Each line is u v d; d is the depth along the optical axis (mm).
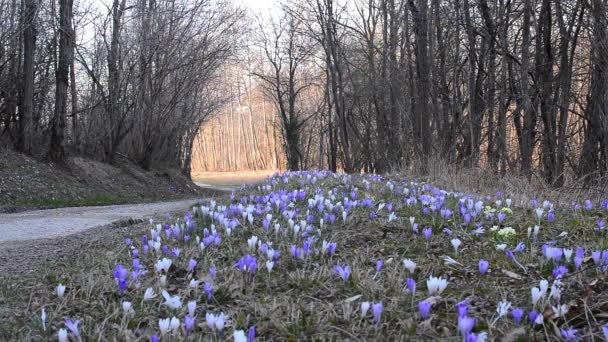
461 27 18891
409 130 19234
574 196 9266
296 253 4859
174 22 26906
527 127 14023
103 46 27781
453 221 6727
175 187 30031
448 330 3227
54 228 10969
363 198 9203
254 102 73625
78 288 4621
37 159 22391
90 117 27969
